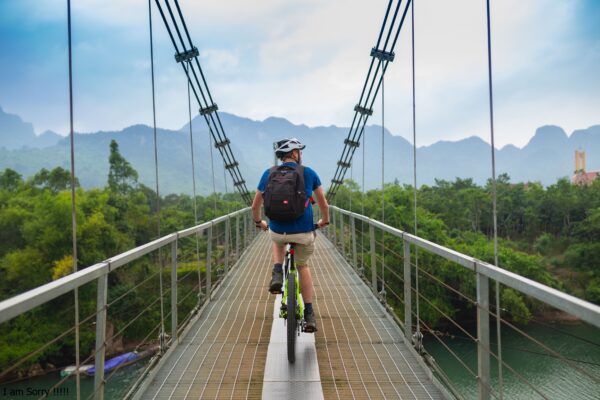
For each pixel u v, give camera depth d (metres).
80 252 37.41
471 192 78.50
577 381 20.81
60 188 49.06
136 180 57.94
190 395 3.10
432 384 3.24
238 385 3.25
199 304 5.32
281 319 4.89
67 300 30.61
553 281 48.53
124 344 31.06
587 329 31.38
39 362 28.58
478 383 2.36
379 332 4.43
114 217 44.84
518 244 69.44
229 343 4.17
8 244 38.91
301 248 3.62
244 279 7.46
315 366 3.53
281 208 3.36
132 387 3.16
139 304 32.22
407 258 3.99
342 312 5.20
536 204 74.94
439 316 35.34
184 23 6.64
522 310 33.59
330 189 12.05
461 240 56.44
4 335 28.14
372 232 5.87
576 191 77.31
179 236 4.28
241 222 14.68
